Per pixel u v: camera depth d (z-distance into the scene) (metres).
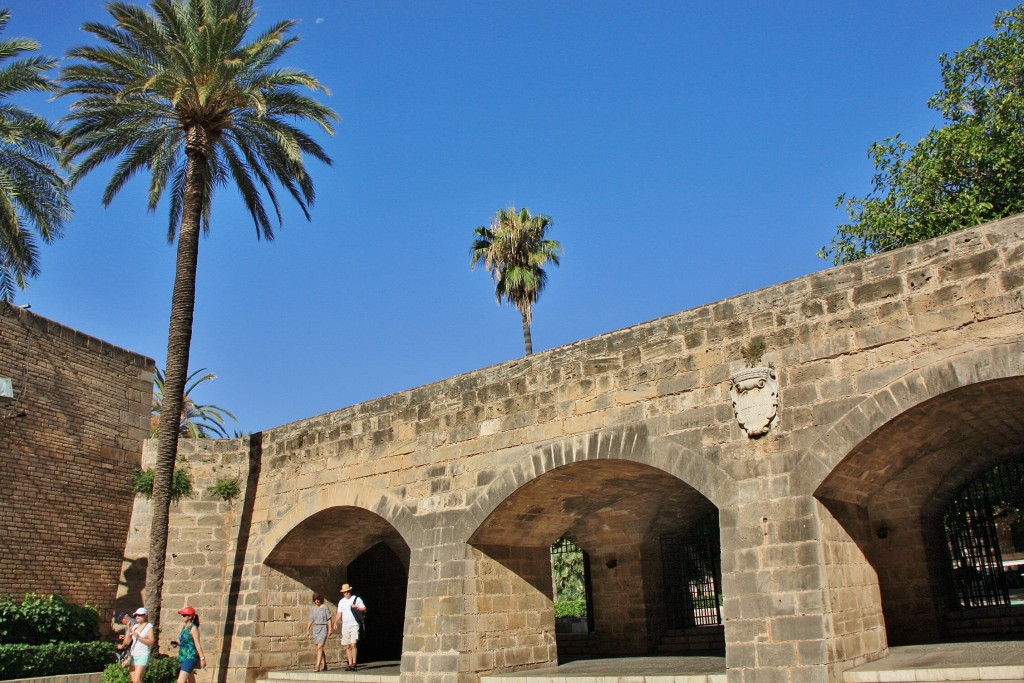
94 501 21.45
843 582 12.55
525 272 35.94
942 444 13.76
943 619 16.67
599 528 20.89
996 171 23.11
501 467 16.56
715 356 13.95
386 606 27.02
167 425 19.45
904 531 16.95
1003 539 40.34
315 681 19.39
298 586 21.83
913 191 25.02
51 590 19.89
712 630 19.92
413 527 17.80
